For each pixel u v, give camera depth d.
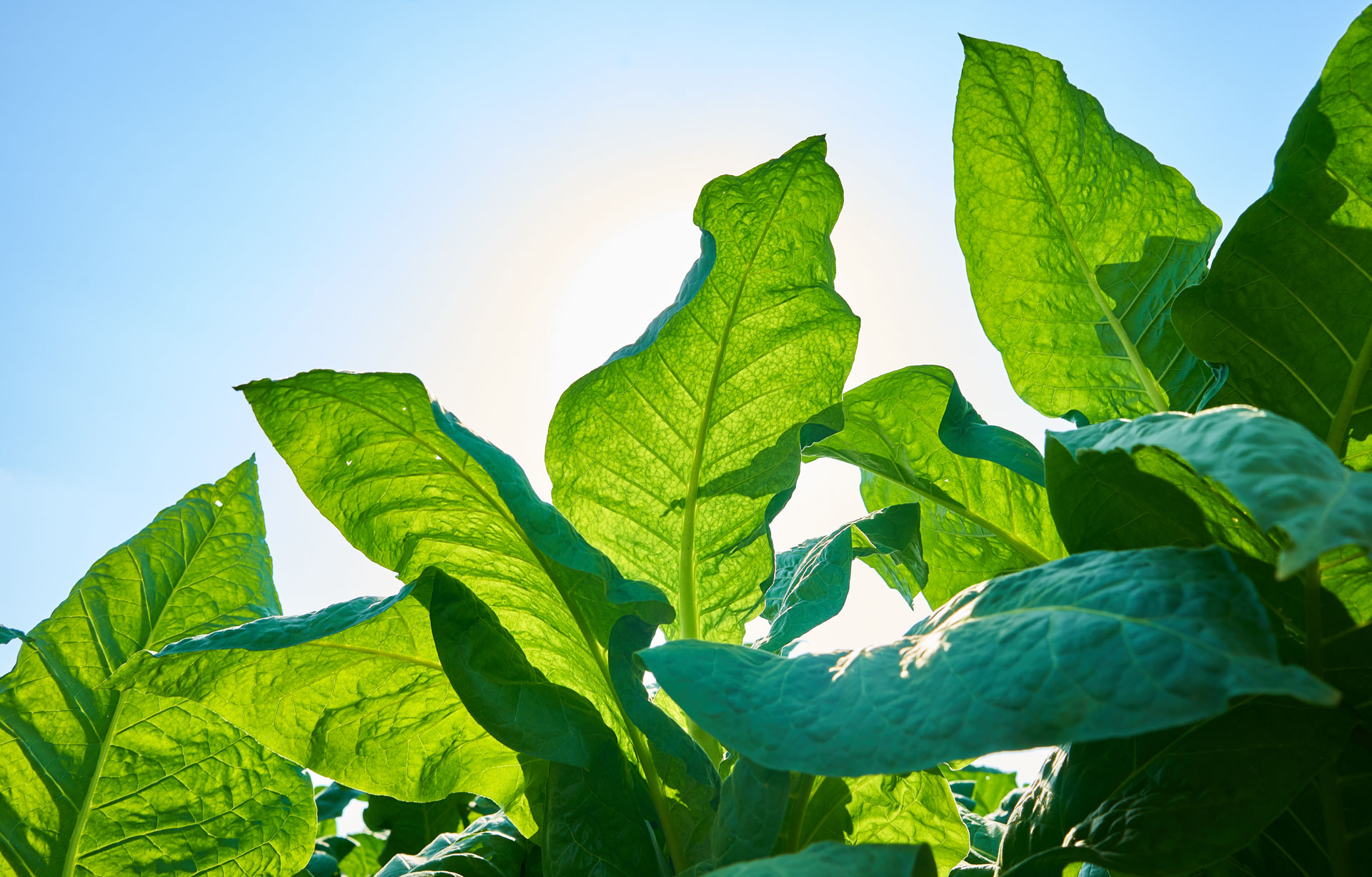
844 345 1.03
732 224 1.01
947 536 1.17
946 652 0.69
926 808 1.01
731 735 0.70
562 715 0.90
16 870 1.02
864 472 1.25
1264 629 0.60
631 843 0.88
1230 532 0.78
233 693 0.96
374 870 1.49
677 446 1.04
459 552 0.98
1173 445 0.65
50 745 1.05
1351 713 0.76
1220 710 0.56
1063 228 1.07
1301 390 0.91
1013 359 1.10
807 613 1.03
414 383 0.89
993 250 1.08
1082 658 0.64
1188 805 0.76
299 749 0.98
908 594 1.23
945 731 0.65
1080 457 0.79
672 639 1.04
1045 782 0.86
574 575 0.93
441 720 1.01
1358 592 0.75
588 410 1.02
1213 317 0.93
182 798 1.06
